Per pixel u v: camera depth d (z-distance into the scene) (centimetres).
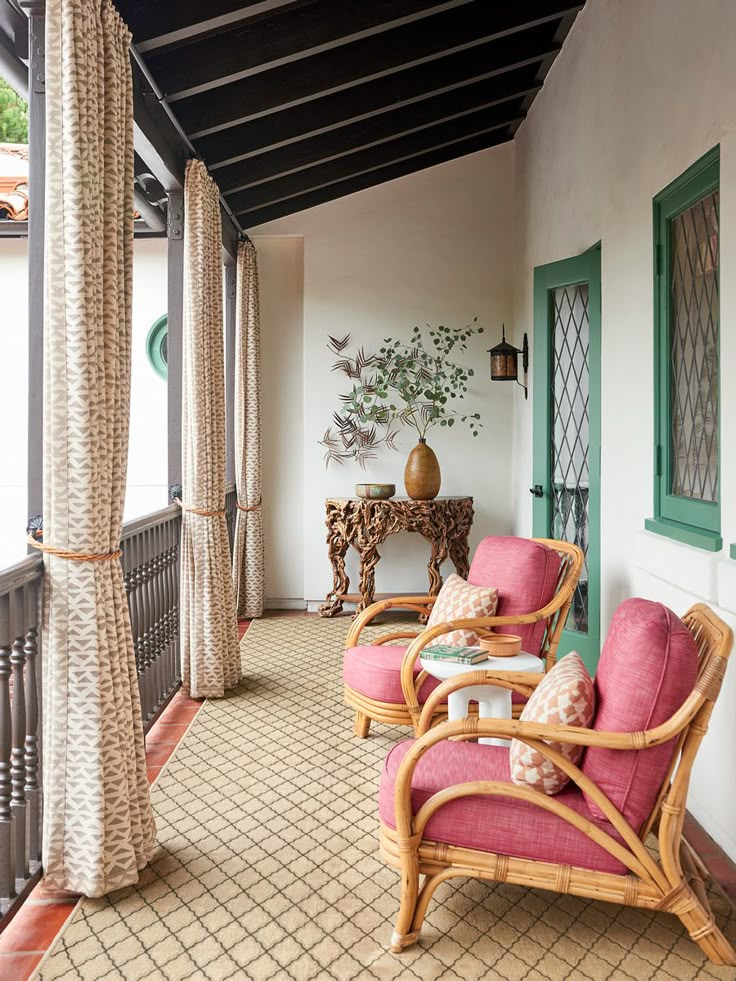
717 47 281
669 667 213
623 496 404
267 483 689
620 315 405
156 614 419
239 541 651
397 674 355
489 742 305
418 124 539
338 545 650
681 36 317
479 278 673
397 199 670
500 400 677
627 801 216
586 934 230
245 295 628
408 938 221
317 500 679
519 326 646
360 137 529
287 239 683
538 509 518
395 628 621
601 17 429
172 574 457
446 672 304
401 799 222
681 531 316
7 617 231
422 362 674
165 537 440
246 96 421
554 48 510
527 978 209
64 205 233
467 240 672
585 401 487
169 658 448
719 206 283
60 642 241
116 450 260
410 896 221
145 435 696
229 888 253
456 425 679
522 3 450
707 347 308
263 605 679
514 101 608
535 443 521
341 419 673
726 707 278
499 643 319
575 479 495
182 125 419
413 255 670
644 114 364
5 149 657
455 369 674
